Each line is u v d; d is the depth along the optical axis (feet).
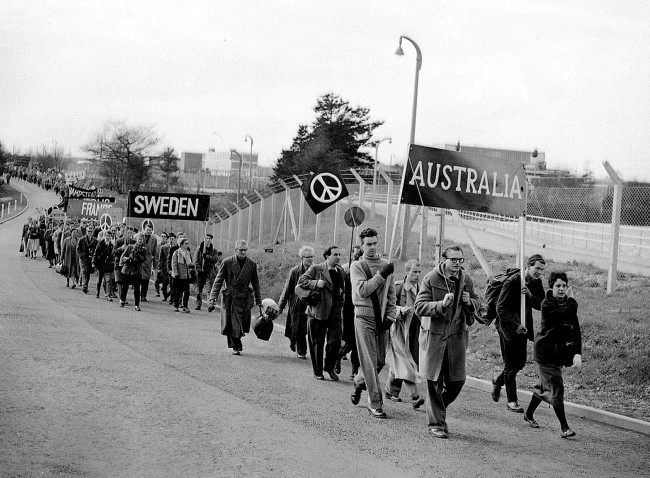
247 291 43.88
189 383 32.81
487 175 44.01
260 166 379.55
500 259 74.18
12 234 211.82
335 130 214.69
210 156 444.55
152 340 46.03
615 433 30.40
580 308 49.14
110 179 317.83
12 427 23.68
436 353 27.07
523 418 31.68
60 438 23.02
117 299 74.28
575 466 24.48
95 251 73.77
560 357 28.68
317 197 57.72
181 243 67.87
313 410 29.60
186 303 67.97
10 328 45.50
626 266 64.95
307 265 44.57
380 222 108.68
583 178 135.95
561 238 84.53
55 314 55.36
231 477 20.48
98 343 42.14
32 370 32.83
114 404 27.81
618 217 53.88
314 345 37.32
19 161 587.27
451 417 30.76
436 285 27.35
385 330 31.09
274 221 119.03
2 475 19.11
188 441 23.75
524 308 32.42
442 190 43.34
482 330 49.26
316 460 22.61
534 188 94.53
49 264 119.24
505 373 33.09
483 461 23.94
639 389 36.78
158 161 325.83
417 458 23.67
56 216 154.10
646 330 42.50
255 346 48.34
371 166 218.79
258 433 25.30
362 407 31.07
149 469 20.77
